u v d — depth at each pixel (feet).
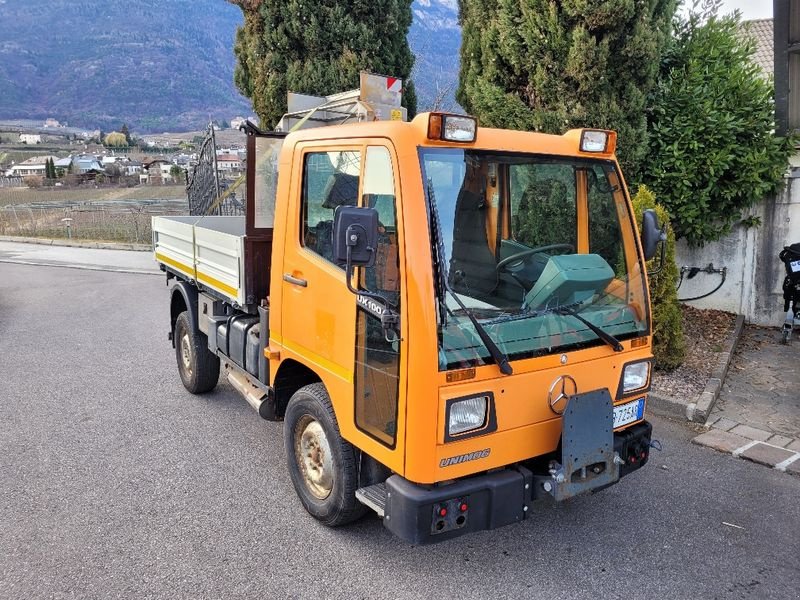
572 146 12.39
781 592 11.78
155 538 13.24
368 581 11.94
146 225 74.28
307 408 13.42
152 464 16.66
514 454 11.05
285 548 12.94
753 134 26.09
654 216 13.00
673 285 22.08
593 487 11.50
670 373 22.41
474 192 10.97
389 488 10.69
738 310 29.60
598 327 12.11
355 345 11.49
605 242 12.75
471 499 10.65
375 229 9.78
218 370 21.26
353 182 11.62
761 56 55.26
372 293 10.65
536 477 11.19
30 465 16.51
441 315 10.18
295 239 13.38
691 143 25.46
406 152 10.40
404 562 12.55
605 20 22.44
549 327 11.36
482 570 12.32
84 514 14.15
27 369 24.72
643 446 12.87
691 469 16.62
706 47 27.12
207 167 34.06
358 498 12.02
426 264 10.09
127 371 24.54
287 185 13.65
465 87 27.58
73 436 18.38
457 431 10.28
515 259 11.53
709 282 30.01
